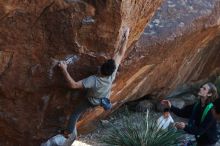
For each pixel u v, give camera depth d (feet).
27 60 25.73
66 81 25.64
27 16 24.62
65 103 27.17
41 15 24.66
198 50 48.83
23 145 28.63
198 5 39.24
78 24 24.72
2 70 25.86
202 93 29.01
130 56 33.06
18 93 26.71
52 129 28.04
